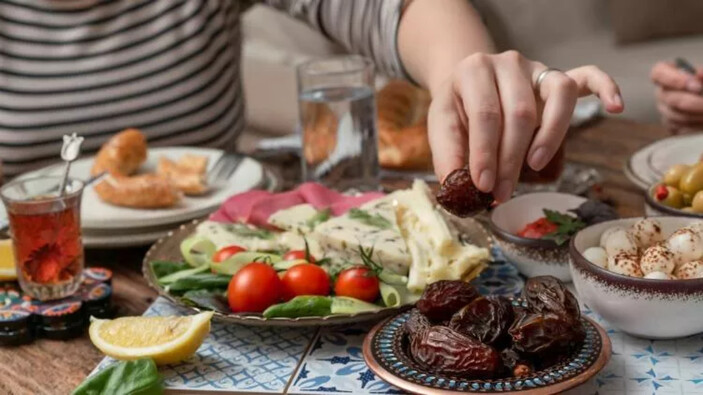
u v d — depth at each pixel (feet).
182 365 2.93
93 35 4.64
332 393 2.77
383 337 2.82
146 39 4.67
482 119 2.83
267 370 2.88
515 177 2.86
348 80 3.83
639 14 7.67
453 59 3.54
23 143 4.65
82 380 2.91
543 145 2.84
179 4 4.69
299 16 4.44
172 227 3.63
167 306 3.21
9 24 4.62
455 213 2.85
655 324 2.85
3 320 3.07
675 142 3.94
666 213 3.23
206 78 4.75
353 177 3.88
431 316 2.80
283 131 7.42
